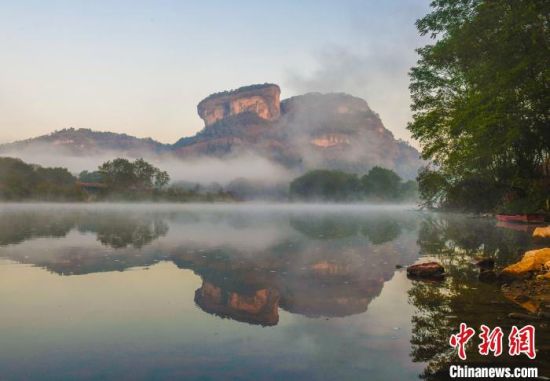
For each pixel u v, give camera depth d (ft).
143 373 13.74
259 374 13.62
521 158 89.81
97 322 19.36
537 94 61.87
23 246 47.47
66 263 36.06
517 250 46.62
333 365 14.42
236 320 19.80
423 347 16.11
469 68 80.38
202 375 13.55
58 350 15.83
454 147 82.79
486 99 67.36
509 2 63.98
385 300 23.75
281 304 22.81
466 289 26.73
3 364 14.51
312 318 20.13
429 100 93.15
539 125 70.90
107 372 13.84
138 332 17.90
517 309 21.56
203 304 22.71
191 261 37.76
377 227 88.84
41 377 13.46
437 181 120.47
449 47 79.56
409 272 32.07
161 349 15.92
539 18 60.54
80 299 23.66
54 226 78.38
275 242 55.47
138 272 32.09
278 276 31.01
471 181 115.03
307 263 37.47
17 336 17.38
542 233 59.88
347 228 85.81
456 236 64.64
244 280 29.43
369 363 14.58
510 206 104.12
